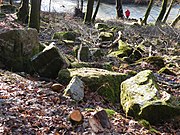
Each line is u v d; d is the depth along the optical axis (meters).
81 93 7.96
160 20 25.41
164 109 7.25
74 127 6.32
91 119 6.41
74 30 17.59
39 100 7.36
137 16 34.19
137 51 14.38
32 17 15.09
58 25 18.67
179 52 15.75
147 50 15.46
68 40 14.78
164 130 7.10
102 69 9.88
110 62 12.85
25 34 9.76
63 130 6.17
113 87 8.75
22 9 18.56
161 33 19.39
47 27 17.89
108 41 15.83
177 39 18.16
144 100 7.47
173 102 7.54
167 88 10.38
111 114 7.30
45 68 9.48
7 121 6.11
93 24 21.11
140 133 6.64
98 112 6.49
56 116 6.70
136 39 17.58
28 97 7.43
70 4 37.84
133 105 7.49
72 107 7.33
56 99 7.55
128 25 22.09
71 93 7.84
